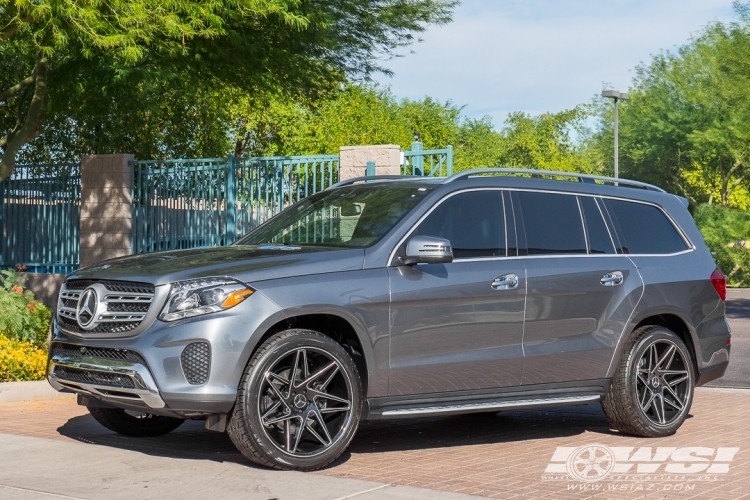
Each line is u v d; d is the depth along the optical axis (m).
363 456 6.52
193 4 11.98
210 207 15.13
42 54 14.02
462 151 69.00
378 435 7.53
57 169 16.72
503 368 6.71
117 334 5.85
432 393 6.45
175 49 12.91
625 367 7.34
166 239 15.69
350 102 43.53
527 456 6.62
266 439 5.73
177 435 7.26
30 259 16.97
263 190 14.81
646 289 7.47
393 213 6.64
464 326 6.52
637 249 7.63
